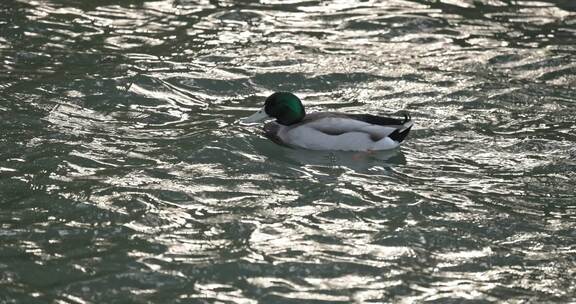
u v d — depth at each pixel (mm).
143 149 13594
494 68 17281
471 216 11930
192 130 14391
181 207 11891
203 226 11422
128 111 14969
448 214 11961
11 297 9758
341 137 13820
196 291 9992
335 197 12336
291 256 10781
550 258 10961
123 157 13281
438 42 18469
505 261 10852
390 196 12438
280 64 17062
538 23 19719
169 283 10133
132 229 11266
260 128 14648
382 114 15203
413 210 12016
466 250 11086
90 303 9703
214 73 16562
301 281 10281
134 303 9727
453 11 20250
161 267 10445
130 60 16906
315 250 10938
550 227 11719
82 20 18797
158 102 15359
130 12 19406
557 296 10117
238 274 10367
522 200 12453
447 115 15242
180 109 15211
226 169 13102
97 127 14312
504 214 12008
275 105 14266
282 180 12852
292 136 14023
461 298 10000
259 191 12477
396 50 18000
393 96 15961
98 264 10453
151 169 12906
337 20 19422
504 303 9930
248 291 10031
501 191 12711
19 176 12500
